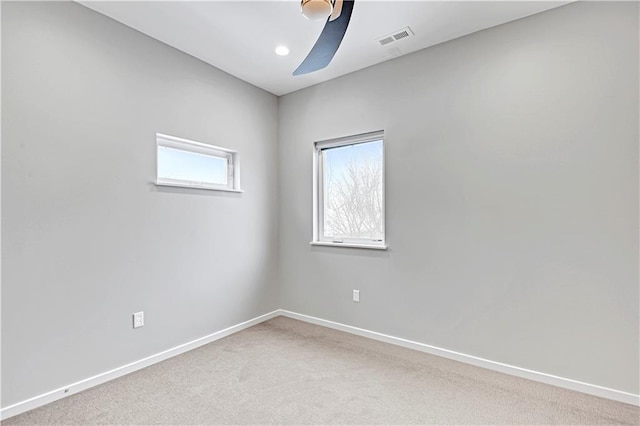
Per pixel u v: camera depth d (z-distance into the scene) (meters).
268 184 3.57
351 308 3.14
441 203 2.62
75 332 2.09
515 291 2.31
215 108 3.00
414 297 2.76
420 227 2.72
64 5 2.05
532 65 2.24
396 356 2.62
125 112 2.35
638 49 1.92
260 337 3.03
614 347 1.99
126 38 2.35
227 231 3.12
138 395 2.04
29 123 1.91
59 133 2.02
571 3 2.10
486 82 2.41
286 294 3.66
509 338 2.33
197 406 1.92
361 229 3.19
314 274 3.42
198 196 2.86
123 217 2.34
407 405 1.93
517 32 2.29
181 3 2.11
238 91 3.23
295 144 3.57
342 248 3.20
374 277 2.99
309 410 1.89
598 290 2.04
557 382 2.15
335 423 1.77
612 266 2.00
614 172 1.99
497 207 2.37
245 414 1.85
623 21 1.96
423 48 2.69
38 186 1.94
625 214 1.96
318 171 3.47
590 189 2.06
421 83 2.71
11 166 1.84
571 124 2.11
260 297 3.47
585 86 2.07
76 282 2.10
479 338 2.45
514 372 2.30
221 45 2.63
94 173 2.18
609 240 2.01
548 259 2.19
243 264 3.28
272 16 2.25
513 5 2.13
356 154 3.23
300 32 2.44
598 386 2.03
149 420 1.79
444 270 2.61
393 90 2.86
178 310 2.68
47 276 1.97
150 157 2.50
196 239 2.83
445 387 2.14
